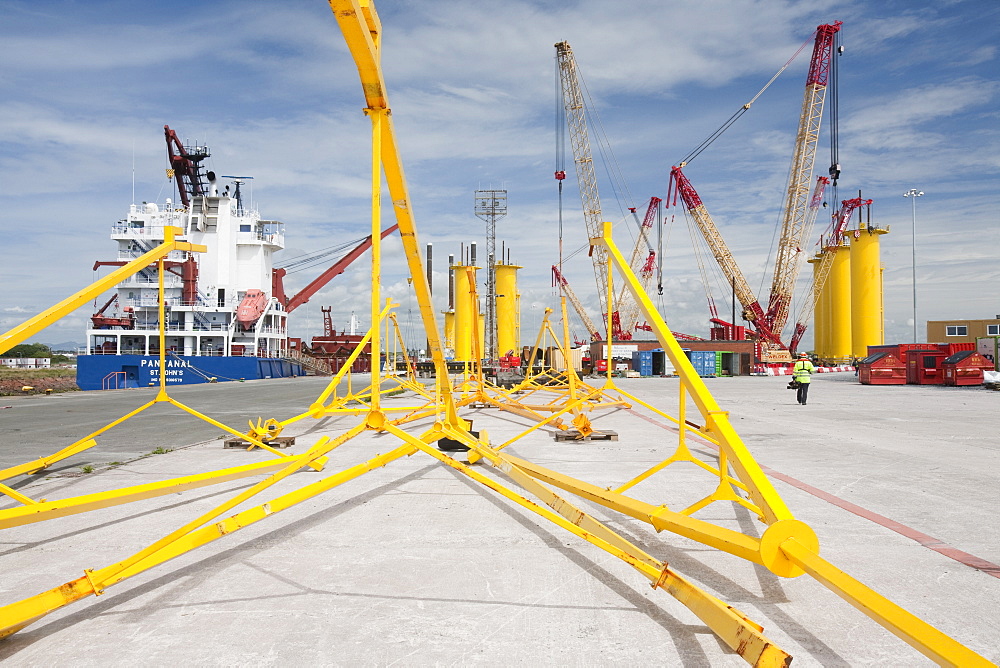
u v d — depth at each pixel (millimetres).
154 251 4891
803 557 2416
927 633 1859
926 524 4902
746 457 2861
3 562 3973
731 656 2660
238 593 3408
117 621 3035
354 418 14500
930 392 25062
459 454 8344
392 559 3992
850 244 75688
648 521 3330
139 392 26656
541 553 4121
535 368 36094
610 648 2740
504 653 2691
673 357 3344
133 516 5102
